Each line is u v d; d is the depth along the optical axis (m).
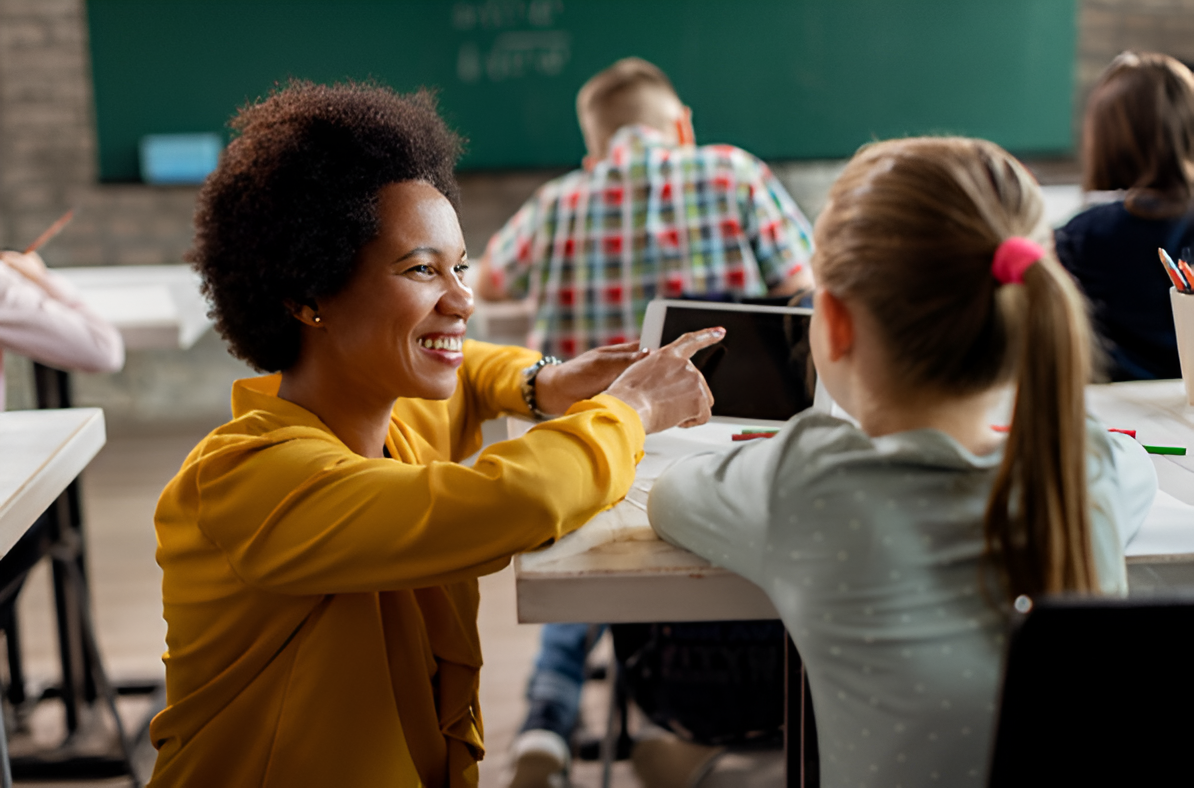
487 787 1.95
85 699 2.22
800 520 0.82
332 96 0.97
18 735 2.15
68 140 4.01
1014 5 4.04
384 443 1.08
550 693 2.00
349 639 0.94
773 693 1.38
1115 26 4.06
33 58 3.93
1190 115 1.70
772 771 1.97
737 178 2.28
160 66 3.96
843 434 0.83
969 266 0.77
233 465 0.92
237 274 0.94
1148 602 0.62
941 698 0.78
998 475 0.77
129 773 2.01
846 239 0.80
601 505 0.97
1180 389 1.44
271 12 3.94
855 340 0.83
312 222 0.92
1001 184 0.78
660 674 1.40
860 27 4.04
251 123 0.97
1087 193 1.83
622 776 1.96
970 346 0.78
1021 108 4.12
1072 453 0.74
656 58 4.06
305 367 1.00
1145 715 0.65
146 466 3.76
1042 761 0.67
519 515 0.88
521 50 4.04
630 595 0.92
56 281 1.98
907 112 4.12
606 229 2.29
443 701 1.04
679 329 1.26
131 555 3.02
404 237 0.94
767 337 1.26
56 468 1.31
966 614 0.78
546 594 0.92
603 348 1.26
